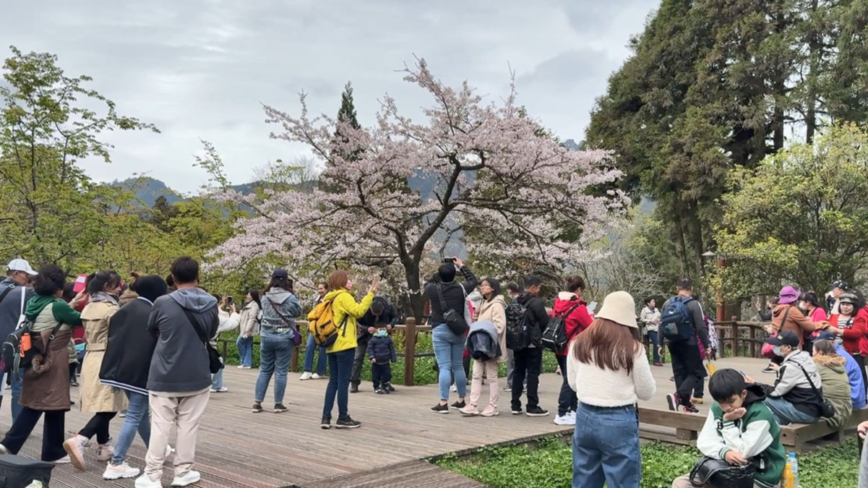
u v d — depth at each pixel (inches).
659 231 1152.2
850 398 257.9
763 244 717.9
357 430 260.1
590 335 151.6
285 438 244.2
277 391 298.2
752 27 916.0
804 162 733.3
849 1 881.5
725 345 700.0
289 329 295.0
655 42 1032.8
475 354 286.2
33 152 496.1
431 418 288.0
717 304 851.4
